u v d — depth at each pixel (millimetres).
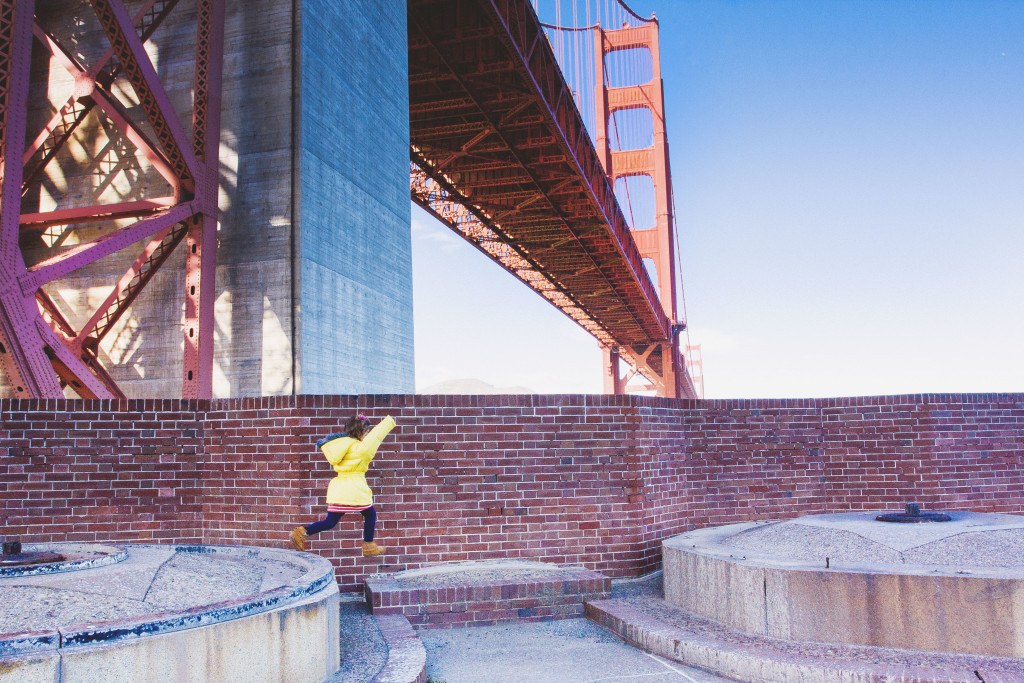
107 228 12445
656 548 7684
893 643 4914
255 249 11500
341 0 13203
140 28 12703
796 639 5168
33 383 8562
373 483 7012
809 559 5531
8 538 6973
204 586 4387
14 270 8609
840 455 8727
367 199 13617
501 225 44719
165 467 7402
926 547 5355
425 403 7203
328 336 11820
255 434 7262
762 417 8734
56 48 11625
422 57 26719
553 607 6508
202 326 10984
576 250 49625
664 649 5340
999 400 8742
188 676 3553
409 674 4426
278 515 7051
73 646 3258
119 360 12016
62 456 7211
